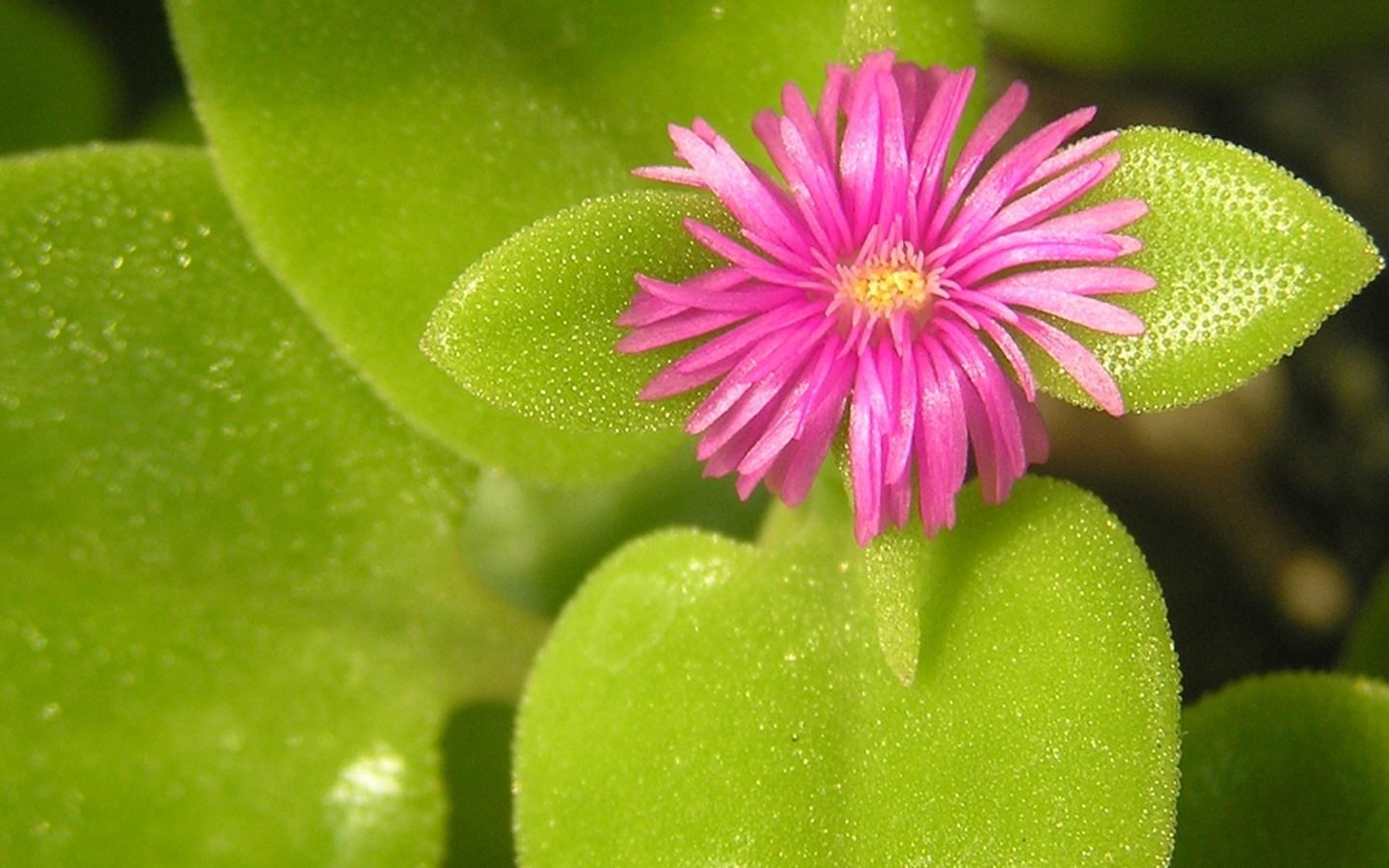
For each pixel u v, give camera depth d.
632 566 0.13
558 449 0.13
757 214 0.11
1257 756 0.13
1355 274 0.11
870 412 0.11
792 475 0.11
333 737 0.13
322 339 0.13
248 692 0.13
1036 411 0.12
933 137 0.11
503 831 0.13
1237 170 0.11
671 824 0.12
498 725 0.14
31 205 0.13
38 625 0.13
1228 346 0.11
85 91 0.15
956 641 0.12
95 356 0.13
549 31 0.13
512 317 0.11
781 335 0.11
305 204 0.13
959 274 0.11
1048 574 0.12
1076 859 0.12
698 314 0.11
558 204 0.13
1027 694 0.12
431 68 0.13
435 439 0.13
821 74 0.13
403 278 0.13
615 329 0.12
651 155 0.13
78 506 0.13
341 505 0.13
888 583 0.12
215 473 0.13
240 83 0.13
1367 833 0.12
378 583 0.13
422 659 0.13
